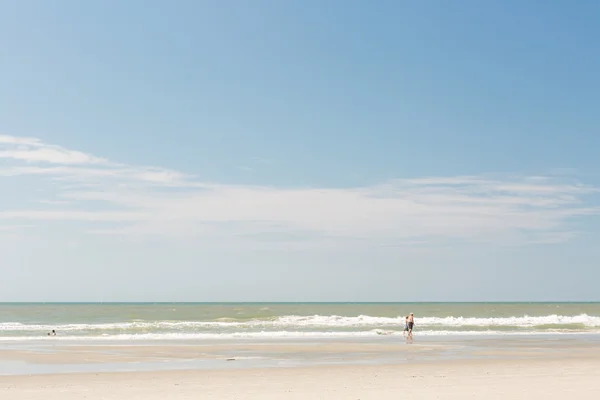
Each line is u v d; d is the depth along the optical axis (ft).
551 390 51.83
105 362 82.89
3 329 160.97
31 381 62.08
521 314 317.42
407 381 59.67
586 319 207.21
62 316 262.06
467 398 47.39
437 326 176.55
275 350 100.22
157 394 51.60
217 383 59.16
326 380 61.16
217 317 248.73
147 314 286.46
